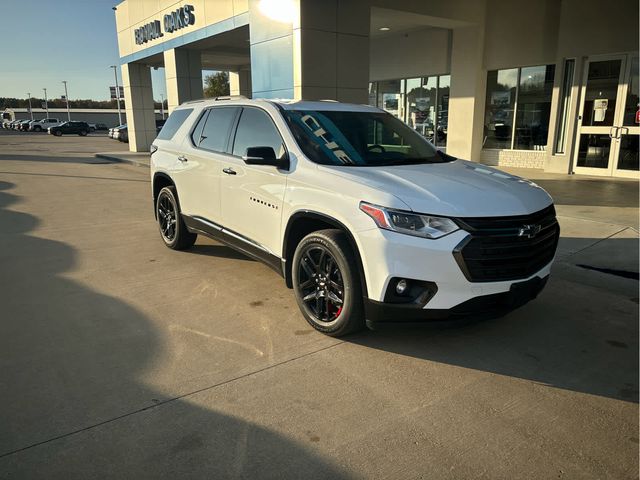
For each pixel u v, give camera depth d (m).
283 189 4.39
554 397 3.29
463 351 3.91
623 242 6.71
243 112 5.28
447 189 3.72
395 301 3.58
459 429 2.94
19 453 2.72
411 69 17.39
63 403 3.19
